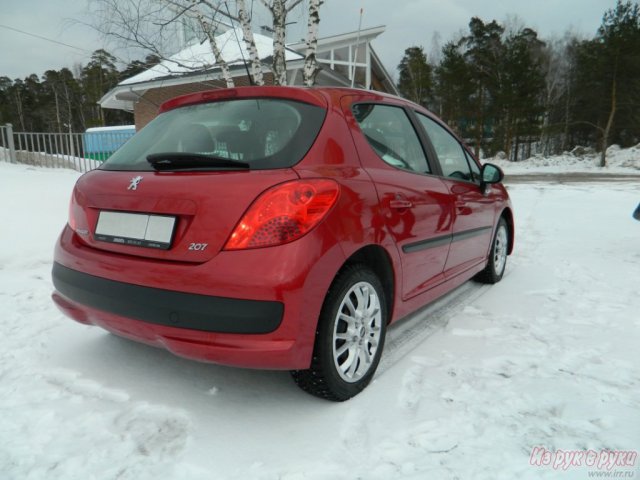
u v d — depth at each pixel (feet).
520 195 44.34
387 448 6.09
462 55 126.93
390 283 8.10
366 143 7.85
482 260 12.77
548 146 153.48
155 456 5.90
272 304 5.81
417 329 10.27
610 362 8.68
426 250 9.01
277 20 22.15
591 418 6.82
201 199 6.13
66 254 7.48
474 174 12.28
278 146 6.73
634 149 115.24
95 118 160.45
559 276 15.01
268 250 5.87
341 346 7.00
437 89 126.00
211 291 5.88
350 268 6.89
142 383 7.69
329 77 50.11
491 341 9.64
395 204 7.77
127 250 6.68
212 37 23.40
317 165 6.65
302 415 6.81
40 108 188.96
